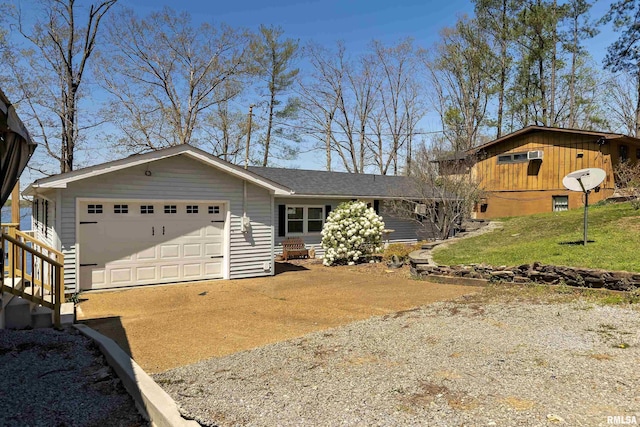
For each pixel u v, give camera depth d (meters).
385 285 9.57
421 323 5.92
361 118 34.72
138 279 9.64
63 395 3.76
